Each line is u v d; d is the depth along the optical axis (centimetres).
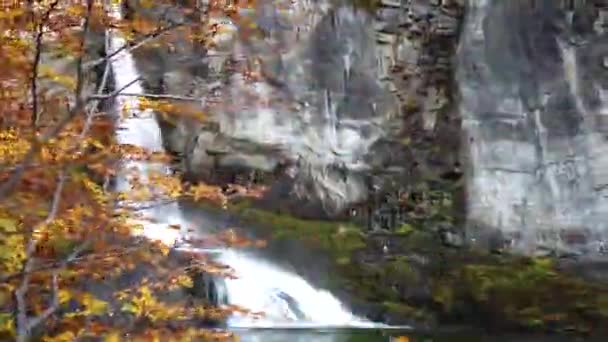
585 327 1073
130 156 866
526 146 1251
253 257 1218
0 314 503
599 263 1156
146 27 694
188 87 1362
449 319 1131
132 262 616
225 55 1283
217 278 1009
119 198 671
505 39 1295
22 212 509
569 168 1207
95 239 579
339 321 1124
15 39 565
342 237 1329
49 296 531
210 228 1296
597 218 1174
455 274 1184
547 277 1144
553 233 1208
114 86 1303
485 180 1284
